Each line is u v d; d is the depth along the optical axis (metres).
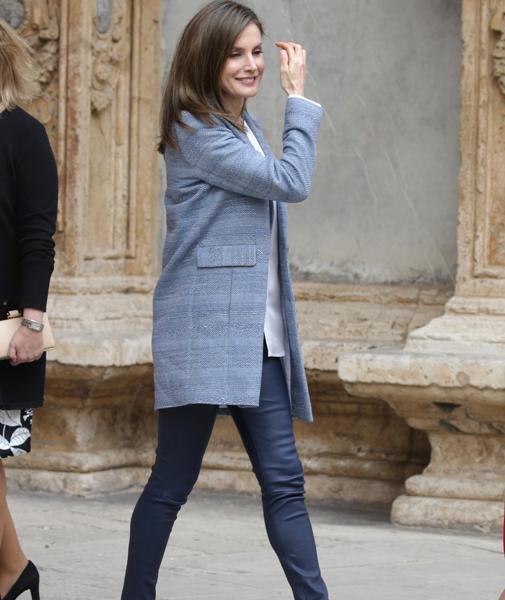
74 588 11.27
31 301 9.22
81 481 16.28
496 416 14.24
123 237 17.73
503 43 14.99
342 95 17.02
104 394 16.48
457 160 16.38
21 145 9.25
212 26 9.07
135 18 17.64
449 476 14.59
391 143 16.78
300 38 17.23
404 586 11.56
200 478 16.75
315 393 16.27
